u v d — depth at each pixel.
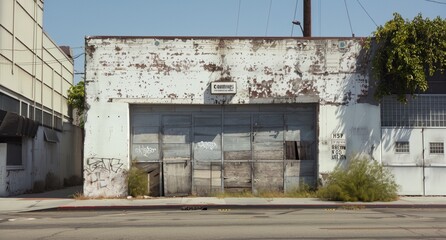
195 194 23.20
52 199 22.56
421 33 22.47
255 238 11.09
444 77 23.64
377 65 22.69
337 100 23.14
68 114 42.19
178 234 11.74
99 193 22.42
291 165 23.45
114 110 22.64
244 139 23.47
